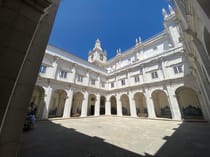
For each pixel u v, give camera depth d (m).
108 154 4.88
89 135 8.04
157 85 17.55
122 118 18.83
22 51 1.89
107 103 25.59
